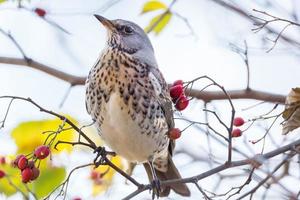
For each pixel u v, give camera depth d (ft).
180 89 32.63
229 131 30.19
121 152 39.78
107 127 38.70
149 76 38.52
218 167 30.73
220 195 31.01
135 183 32.55
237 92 39.45
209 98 39.24
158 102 38.60
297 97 33.12
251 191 30.63
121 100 37.91
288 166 34.30
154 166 41.52
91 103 38.83
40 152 29.81
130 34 40.01
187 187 38.70
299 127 33.27
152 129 38.65
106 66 38.34
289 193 30.58
